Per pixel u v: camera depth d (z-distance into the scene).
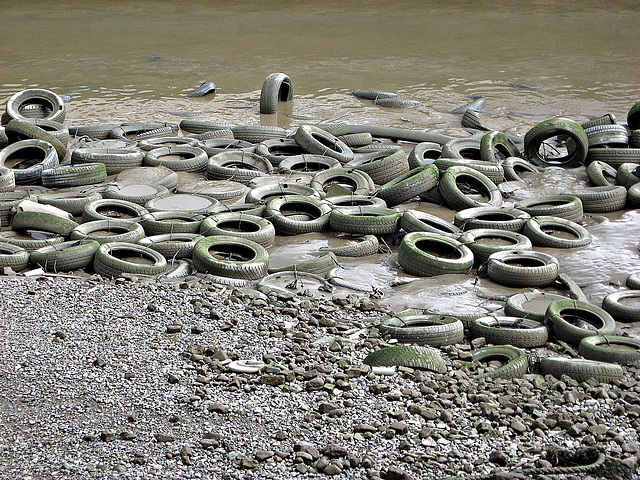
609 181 16.73
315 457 6.96
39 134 17.28
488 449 7.24
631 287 11.71
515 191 15.93
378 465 6.91
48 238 12.95
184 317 9.74
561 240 13.19
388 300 11.13
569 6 39.25
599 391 8.39
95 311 9.80
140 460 6.79
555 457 7.09
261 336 9.36
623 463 6.93
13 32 32.66
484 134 18.23
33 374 8.20
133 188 15.44
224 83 25.47
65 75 26.03
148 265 11.59
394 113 22.28
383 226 13.44
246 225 13.59
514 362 8.98
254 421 7.53
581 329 9.94
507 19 36.19
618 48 30.78
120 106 22.55
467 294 11.42
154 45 30.72
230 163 17.19
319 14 36.88
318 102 23.38
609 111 22.33
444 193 14.96
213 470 6.74
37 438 7.10
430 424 7.59
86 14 36.59
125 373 8.29
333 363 8.78
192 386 8.10
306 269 11.99
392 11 37.66
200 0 39.94
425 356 8.82
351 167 16.34
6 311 9.67
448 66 27.84
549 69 27.45
